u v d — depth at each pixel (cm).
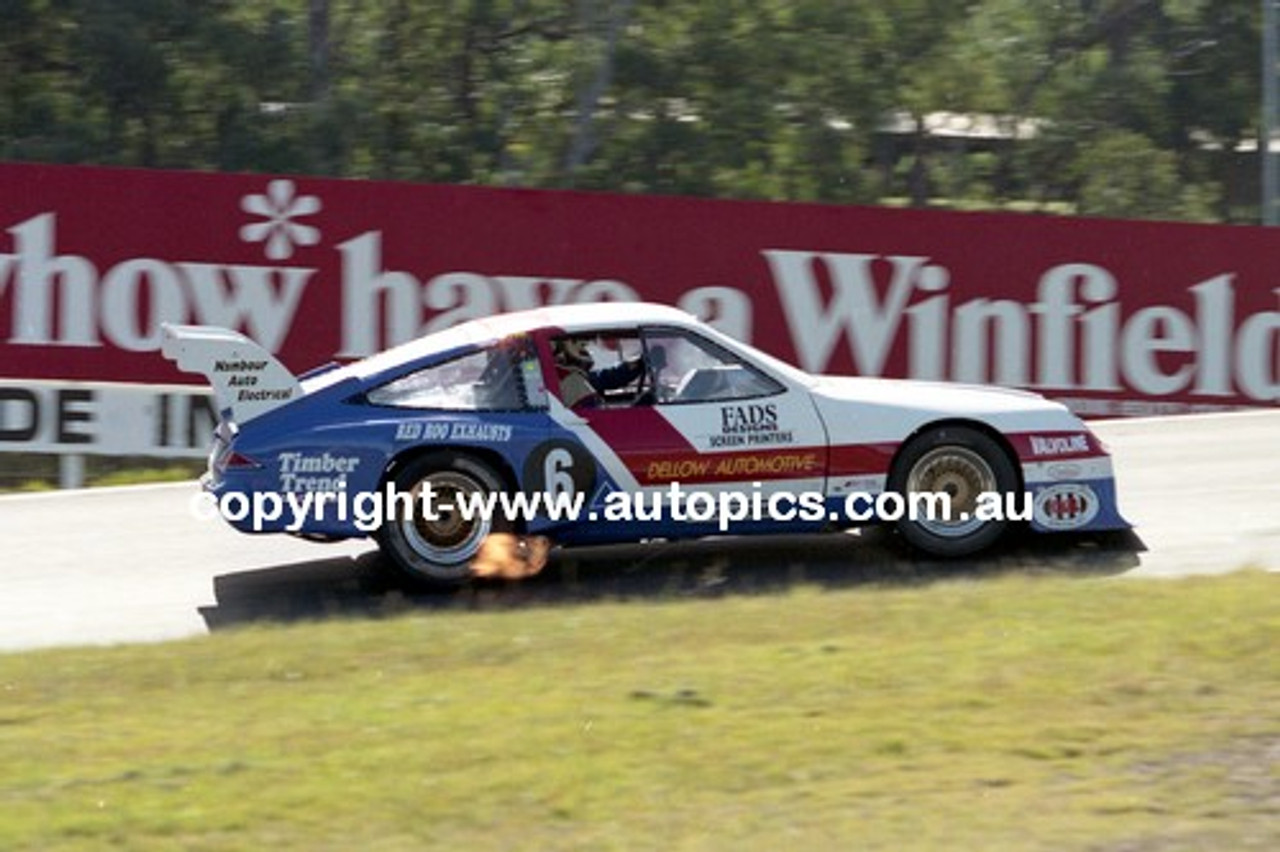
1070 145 8994
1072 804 1588
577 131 7962
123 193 3769
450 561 2583
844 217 3956
